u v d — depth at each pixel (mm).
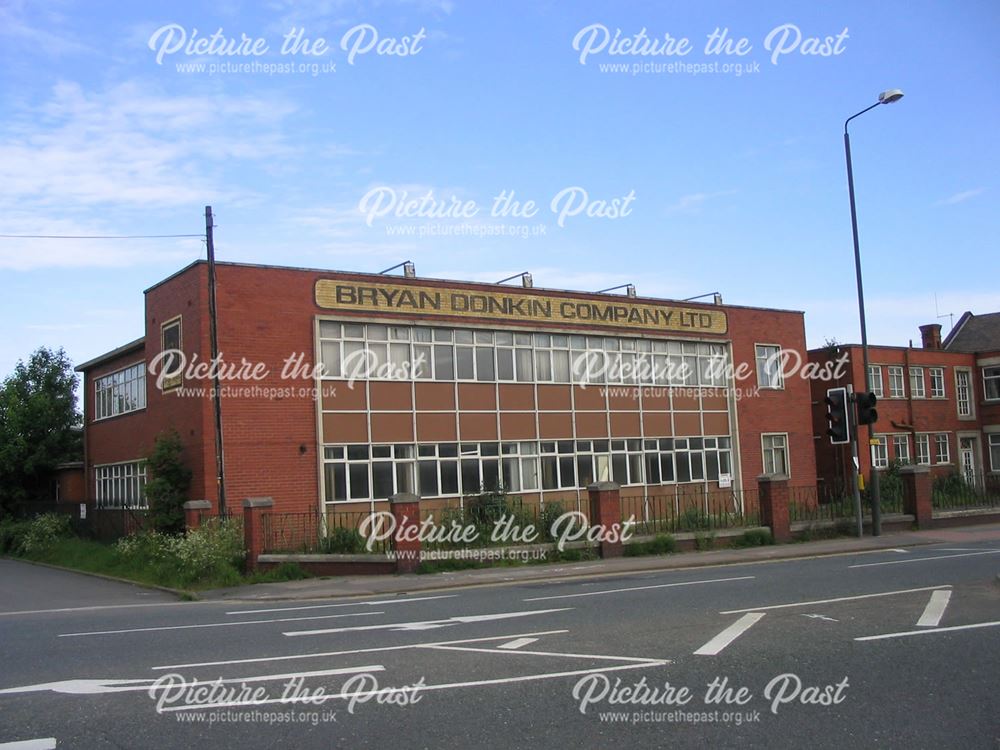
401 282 28469
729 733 6504
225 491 23719
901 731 6465
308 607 15320
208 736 6695
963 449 49531
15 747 6484
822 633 10023
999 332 53062
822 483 39344
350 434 26938
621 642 9844
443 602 14836
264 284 25938
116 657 10008
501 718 6957
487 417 29828
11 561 30906
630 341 33938
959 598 12430
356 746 6367
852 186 25625
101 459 33000
